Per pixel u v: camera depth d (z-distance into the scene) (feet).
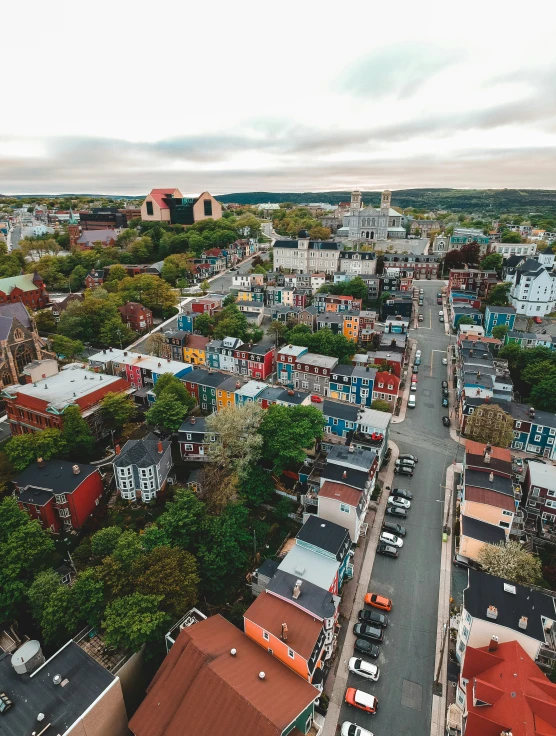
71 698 143.64
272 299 619.26
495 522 235.81
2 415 376.89
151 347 470.39
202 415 367.25
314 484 269.03
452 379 431.84
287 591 185.68
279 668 162.50
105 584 187.32
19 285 605.73
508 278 609.42
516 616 173.06
